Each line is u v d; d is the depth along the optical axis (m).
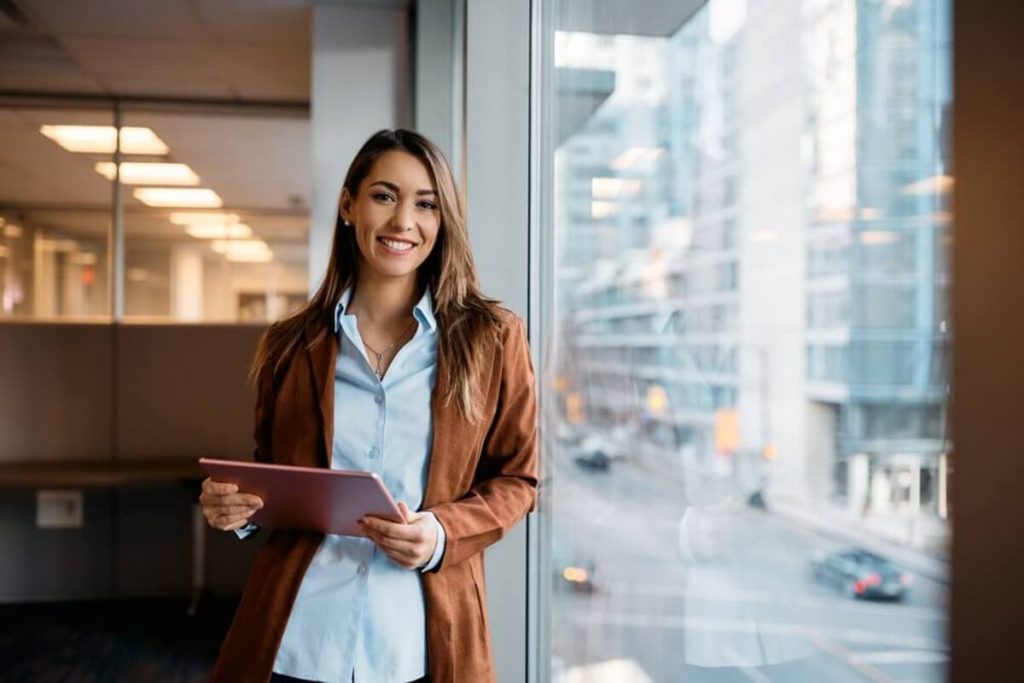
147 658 3.58
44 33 4.14
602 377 1.53
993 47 0.51
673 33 1.23
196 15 3.91
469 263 1.27
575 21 1.74
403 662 1.14
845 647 0.73
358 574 1.16
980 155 0.51
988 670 0.52
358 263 1.29
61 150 5.48
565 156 1.81
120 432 4.61
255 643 1.15
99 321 4.61
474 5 1.83
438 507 1.14
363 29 3.80
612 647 1.49
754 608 0.95
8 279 5.85
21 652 3.66
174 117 5.30
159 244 6.70
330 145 3.78
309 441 1.21
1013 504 0.51
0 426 4.54
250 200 7.20
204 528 4.38
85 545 4.53
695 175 1.14
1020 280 0.50
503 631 1.84
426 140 1.24
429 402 1.20
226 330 4.66
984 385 0.51
